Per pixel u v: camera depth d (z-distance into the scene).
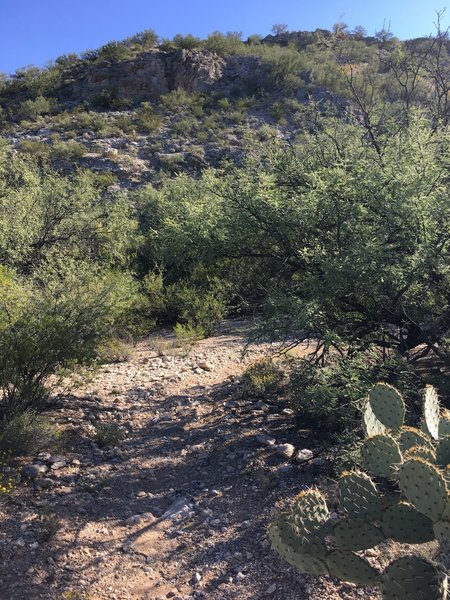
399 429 3.49
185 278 14.93
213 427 6.63
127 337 12.17
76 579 3.92
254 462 5.55
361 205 6.00
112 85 43.47
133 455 6.05
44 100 41.97
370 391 3.68
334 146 7.92
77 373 6.94
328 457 5.21
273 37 49.25
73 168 31.05
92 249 15.98
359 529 2.75
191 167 31.45
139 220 20.88
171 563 4.11
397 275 5.50
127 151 33.72
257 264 8.02
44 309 6.86
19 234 13.62
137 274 15.61
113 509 4.92
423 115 7.17
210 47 45.28
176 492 5.22
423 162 5.91
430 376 6.09
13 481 5.21
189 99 40.12
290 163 8.06
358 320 6.49
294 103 22.89
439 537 2.52
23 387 6.37
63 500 4.95
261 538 4.24
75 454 5.96
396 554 3.61
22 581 3.86
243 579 3.83
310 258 6.58
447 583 2.64
